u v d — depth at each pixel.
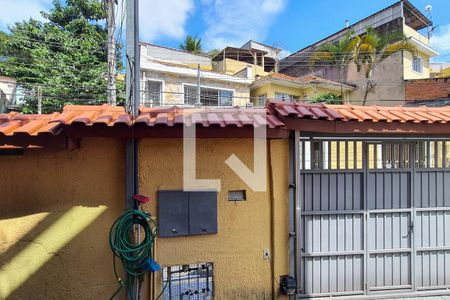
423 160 4.13
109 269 3.25
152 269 3.10
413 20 18.12
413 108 4.06
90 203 3.22
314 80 15.34
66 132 2.90
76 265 3.19
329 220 3.93
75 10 14.20
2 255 3.09
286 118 3.38
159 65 13.38
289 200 3.65
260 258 3.54
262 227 3.56
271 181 3.58
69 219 3.19
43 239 3.14
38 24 13.45
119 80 12.61
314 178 3.91
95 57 13.27
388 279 4.02
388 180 4.06
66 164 3.19
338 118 3.38
